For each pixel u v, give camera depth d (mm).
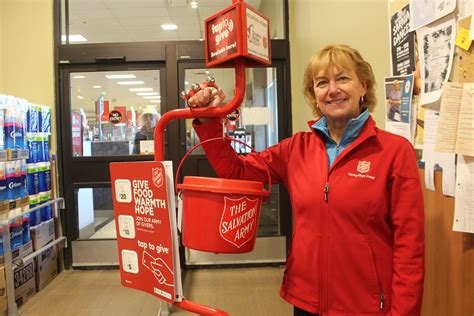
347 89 1129
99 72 3734
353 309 1104
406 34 1510
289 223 3793
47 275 3365
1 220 2596
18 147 2873
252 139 3789
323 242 1134
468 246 1168
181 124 3691
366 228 1098
